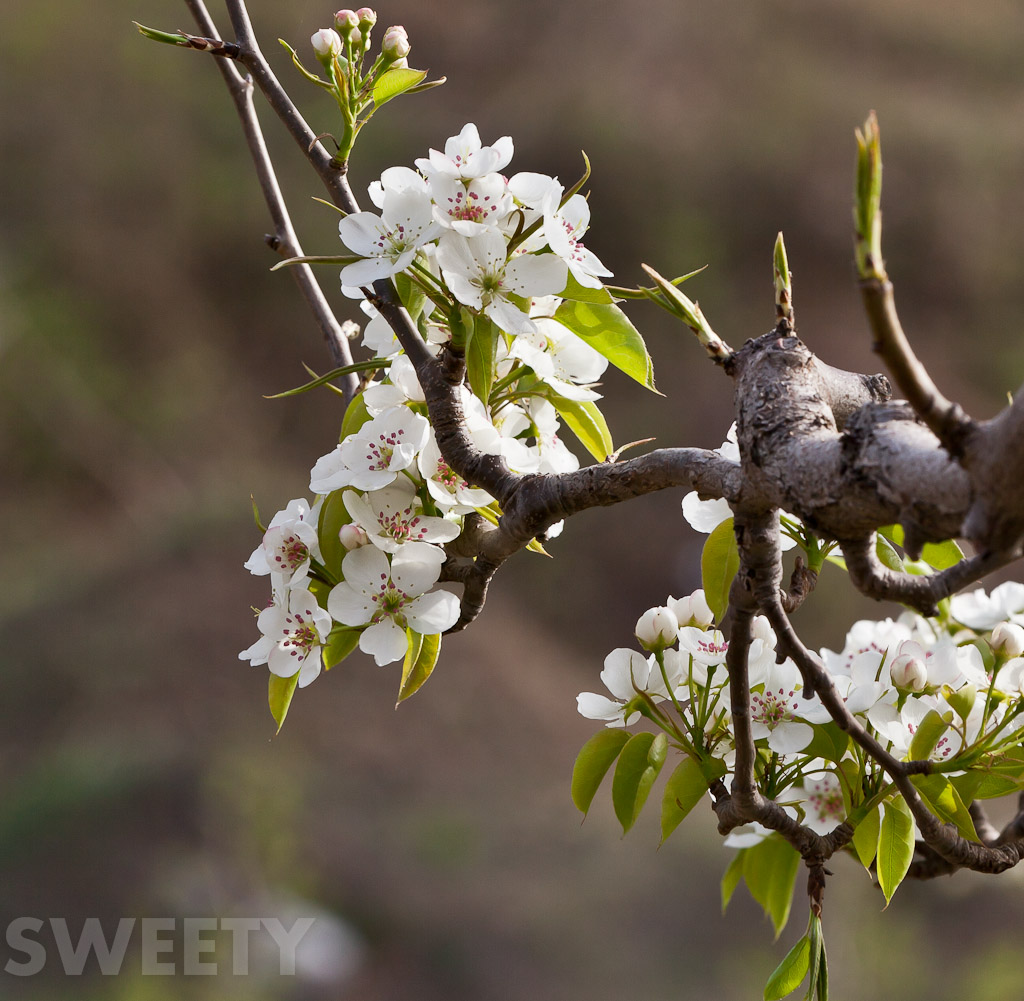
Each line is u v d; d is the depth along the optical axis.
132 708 5.78
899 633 1.97
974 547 1.80
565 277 1.89
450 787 5.70
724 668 1.92
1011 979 4.34
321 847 5.05
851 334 9.86
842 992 4.34
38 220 10.52
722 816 1.89
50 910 4.36
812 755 1.90
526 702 6.64
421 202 1.90
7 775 5.33
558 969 4.49
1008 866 1.89
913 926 4.74
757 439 1.82
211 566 6.92
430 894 4.86
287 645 1.91
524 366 1.93
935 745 1.89
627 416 8.55
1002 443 1.77
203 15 2.01
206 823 4.94
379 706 6.22
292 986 4.26
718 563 1.91
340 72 1.92
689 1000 4.33
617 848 5.18
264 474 9.10
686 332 9.45
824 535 1.81
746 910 4.75
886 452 1.79
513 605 7.77
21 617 6.61
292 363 10.28
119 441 9.20
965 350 10.44
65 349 9.69
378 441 1.91
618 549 8.13
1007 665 1.91
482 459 1.89
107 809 4.92
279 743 5.70
